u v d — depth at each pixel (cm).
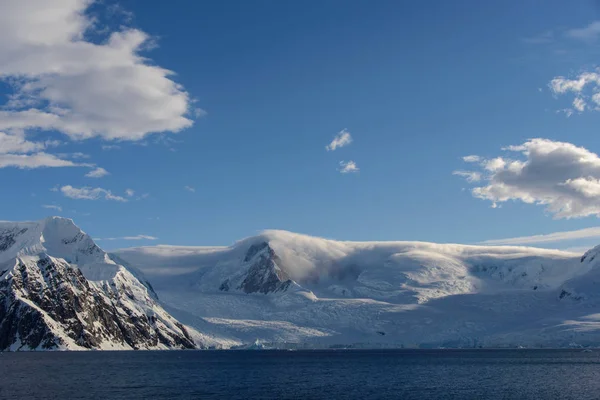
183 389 19100
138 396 17212
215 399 16888
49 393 17462
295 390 19300
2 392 17550
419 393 18700
